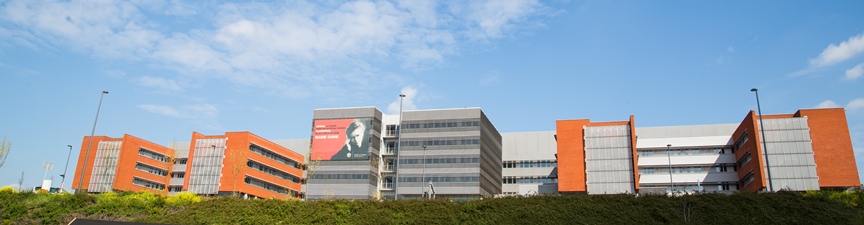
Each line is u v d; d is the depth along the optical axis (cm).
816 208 4203
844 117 9138
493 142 13388
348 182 12500
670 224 4191
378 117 13188
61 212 4981
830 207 4225
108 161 11556
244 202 5188
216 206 5128
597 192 10350
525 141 13888
